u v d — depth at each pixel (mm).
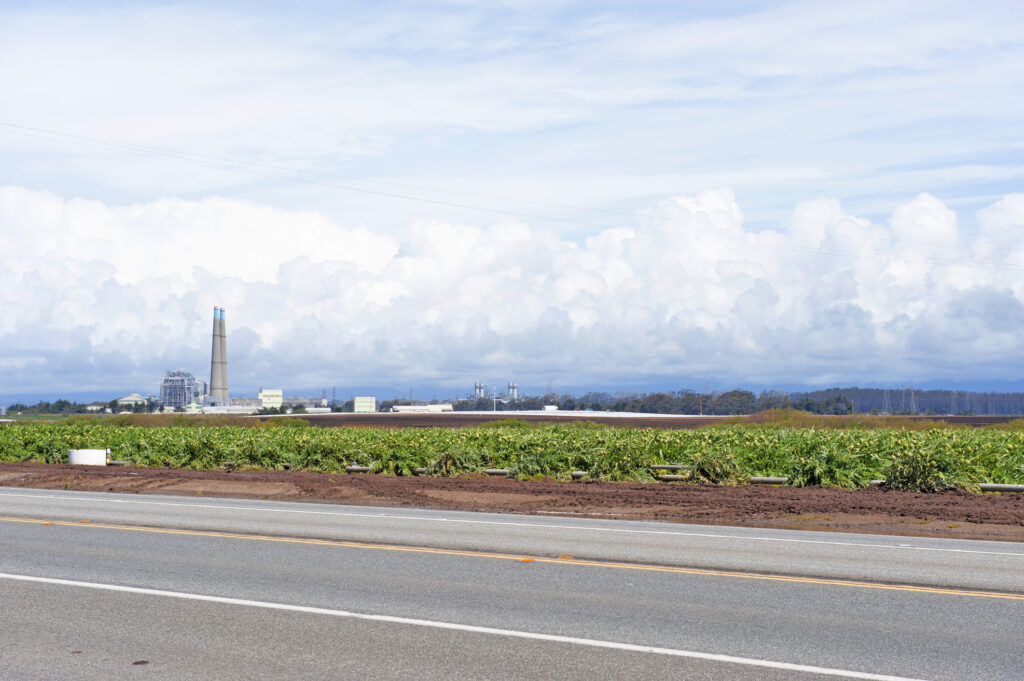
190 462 30516
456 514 16812
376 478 25109
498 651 6902
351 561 10969
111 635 7430
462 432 28797
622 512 17422
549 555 11422
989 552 11719
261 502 19344
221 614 8141
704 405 159875
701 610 8250
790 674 6297
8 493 21781
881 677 6227
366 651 6918
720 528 14625
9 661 6715
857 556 11336
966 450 21344
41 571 10297
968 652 6836
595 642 7133
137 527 14391
